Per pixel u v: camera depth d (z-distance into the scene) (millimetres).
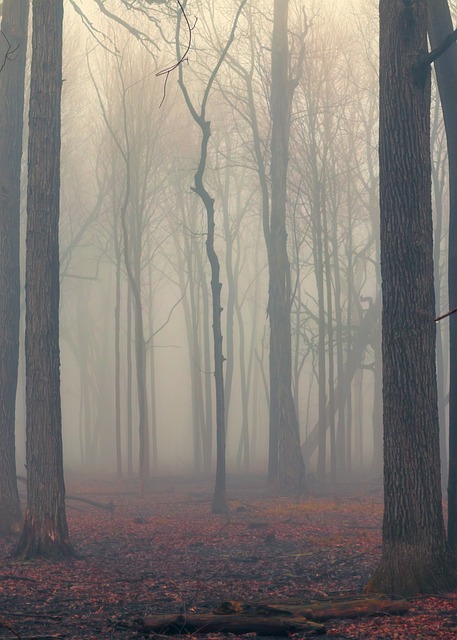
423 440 10594
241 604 9164
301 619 8695
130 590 11367
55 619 9492
